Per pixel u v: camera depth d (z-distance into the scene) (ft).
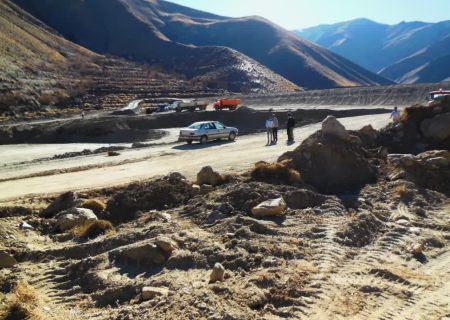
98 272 31.19
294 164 50.83
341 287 26.63
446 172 50.67
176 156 80.38
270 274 27.55
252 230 35.83
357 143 54.90
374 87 209.97
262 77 456.45
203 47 517.96
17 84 267.18
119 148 111.55
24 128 178.70
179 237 34.45
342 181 49.37
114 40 539.70
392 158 53.01
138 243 34.19
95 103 292.40
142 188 48.52
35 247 38.06
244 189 43.98
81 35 533.96
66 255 36.04
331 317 23.56
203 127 98.53
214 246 32.40
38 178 67.87
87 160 91.56
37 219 43.80
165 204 46.34
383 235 35.86
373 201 44.04
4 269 34.27
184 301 24.56
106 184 57.00
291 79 579.48
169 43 535.19
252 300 24.57
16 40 349.41
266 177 48.80
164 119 193.36
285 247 31.83
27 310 26.61
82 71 368.89
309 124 128.57
